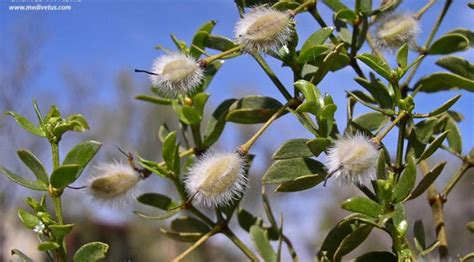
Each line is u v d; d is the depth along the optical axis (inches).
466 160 5.7
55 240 4.7
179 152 5.8
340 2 5.6
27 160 4.9
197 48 5.7
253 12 5.1
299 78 5.2
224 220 5.6
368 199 4.6
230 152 5.1
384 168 4.6
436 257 5.2
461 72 5.8
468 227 5.6
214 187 4.9
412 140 5.0
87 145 4.9
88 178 5.2
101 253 4.7
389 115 5.0
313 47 5.1
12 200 31.0
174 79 5.2
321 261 4.9
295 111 5.0
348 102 5.2
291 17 5.1
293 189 4.8
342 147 4.6
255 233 5.6
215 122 5.8
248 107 5.6
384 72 4.9
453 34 5.7
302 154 4.9
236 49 5.1
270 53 5.2
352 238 4.7
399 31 5.3
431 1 5.5
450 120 5.9
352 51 5.5
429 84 5.7
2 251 30.5
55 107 5.0
